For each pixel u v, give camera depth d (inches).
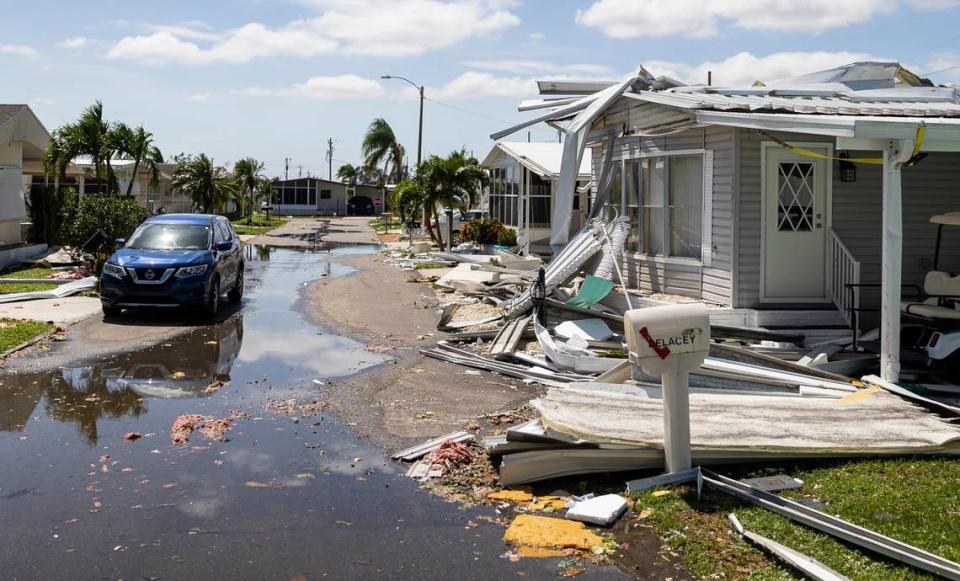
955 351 354.3
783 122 346.3
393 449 280.7
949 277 383.9
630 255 552.7
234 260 633.6
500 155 1208.8
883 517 210.8
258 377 387.2
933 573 178.7
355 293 710.5
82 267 805.2
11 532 209.3
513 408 334.6
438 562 194.9
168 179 1726.1
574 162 539.2
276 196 3019.2
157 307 539.2
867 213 444.1
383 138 2091.5
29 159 1084.5
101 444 283.7
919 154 331.9
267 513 223.6
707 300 467.5
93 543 203.3
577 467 249.3
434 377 391.2
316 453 275.4
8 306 589.3
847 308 430.3
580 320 462.6
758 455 251.4
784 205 441.1
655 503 224.8
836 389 322.0
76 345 458.6
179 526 214.4
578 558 197.0
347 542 205.6
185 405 336.2
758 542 197.5
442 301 658.8
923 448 254.8
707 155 461.4
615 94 524.4
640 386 309.1
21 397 346.3
